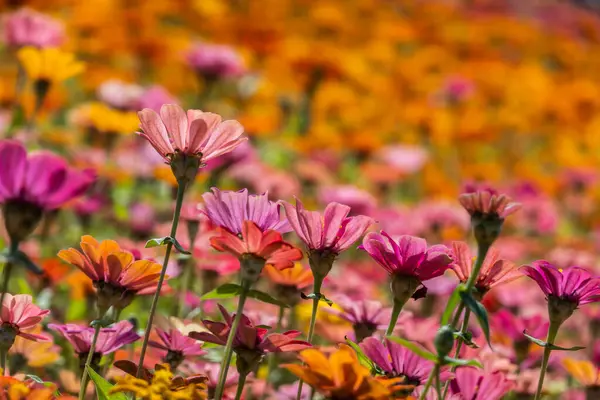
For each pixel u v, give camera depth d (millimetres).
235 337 1915
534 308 2713
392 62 7844
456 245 1983
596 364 2506
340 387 1795
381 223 3795
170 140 1929
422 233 3783
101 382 1908
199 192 3250
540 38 10711
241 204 1932
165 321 2312
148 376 1955
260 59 6641
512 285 2723
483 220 1908
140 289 1967
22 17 3203
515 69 9164
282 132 5605
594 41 12898
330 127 5844
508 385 1988
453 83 6820
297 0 8938
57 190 1904
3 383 1840
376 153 5312
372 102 6668
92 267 1937
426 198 5293
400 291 1955
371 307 2145
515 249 4008
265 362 2332
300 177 4328
